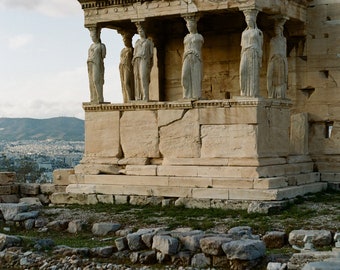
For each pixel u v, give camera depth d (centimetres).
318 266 1296
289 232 1723
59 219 2098
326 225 1783
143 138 2362
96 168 2412
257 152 2161
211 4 2238
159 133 2333
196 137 2258
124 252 1653
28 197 2606
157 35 2672
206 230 1838
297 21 2467
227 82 2573
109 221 2031
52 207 2331
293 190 2167
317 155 2494
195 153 2262
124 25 2548
